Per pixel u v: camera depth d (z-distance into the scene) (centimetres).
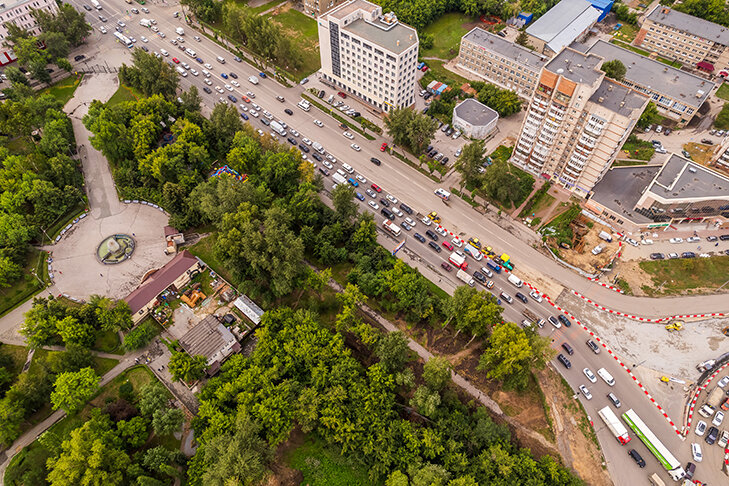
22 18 19438
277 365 10331
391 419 10075
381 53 16162
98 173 15512
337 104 18562
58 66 18850
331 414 9600
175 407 10462
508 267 13525
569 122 13875
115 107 16138
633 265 13612
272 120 17888
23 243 12938
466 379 11269
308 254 13750
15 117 14950
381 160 16650
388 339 10512
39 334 10844
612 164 16138
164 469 8931
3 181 13512
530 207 15050
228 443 8800
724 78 19625
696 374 11494
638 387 11312
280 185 14675
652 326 12375
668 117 17900
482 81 19538
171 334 11675
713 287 13062
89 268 13000
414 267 13588
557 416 10788
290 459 9844
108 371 11038
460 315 11300
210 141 16325
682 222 14425
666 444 10438
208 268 13012
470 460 9581
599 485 9856
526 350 9775
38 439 9312
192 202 13550
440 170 16225
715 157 15862
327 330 11094
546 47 19812
